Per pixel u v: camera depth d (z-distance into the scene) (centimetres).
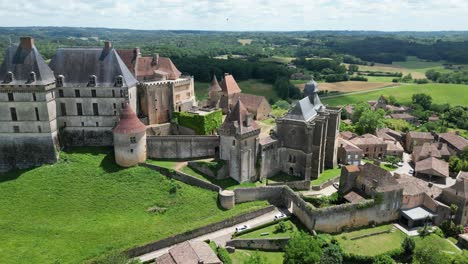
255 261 6469
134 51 11544
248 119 9088
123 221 7775
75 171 9075
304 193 9269
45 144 9419
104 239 7219
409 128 16488
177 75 11894
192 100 12106
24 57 9306
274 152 9881
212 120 10875
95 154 9681
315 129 9738
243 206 8581
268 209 8675
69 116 9994
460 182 8731
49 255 6762
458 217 8675
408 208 8794
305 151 9650
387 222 8700
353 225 8369
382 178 8581
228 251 7281
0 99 9238
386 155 12600
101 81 9825
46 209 8044
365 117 14562
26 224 7619
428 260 7019
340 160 11450
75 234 7344
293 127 9769
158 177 8962
